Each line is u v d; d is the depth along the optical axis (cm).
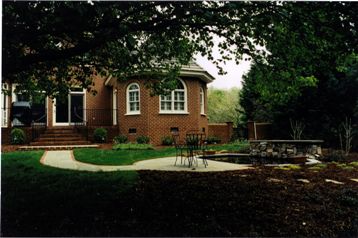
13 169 796
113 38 471
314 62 602
